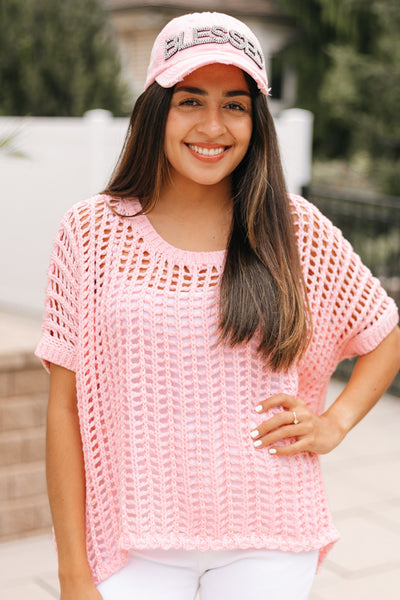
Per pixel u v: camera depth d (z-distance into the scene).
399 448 5.19
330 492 4.44
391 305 1.93
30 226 8.23
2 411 3.73
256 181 1.77
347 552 3.71
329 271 1.87
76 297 1.78
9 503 3.74
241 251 1.73
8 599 3.20
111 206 1.81
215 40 1.69
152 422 1.70
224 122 1.73
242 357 1.70
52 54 11.62
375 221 7.27
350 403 1.88
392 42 13.01
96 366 1.76
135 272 1.74
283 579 1.72
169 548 1.71
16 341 4.11
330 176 12.94
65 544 1.76
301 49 16.31
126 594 1.74
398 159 13.42
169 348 1.69
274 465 1.72
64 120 7.80
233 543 1.70
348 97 13.25
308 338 1.81
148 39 16.09
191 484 1.70
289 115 6.84
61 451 1.79
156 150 1.78
